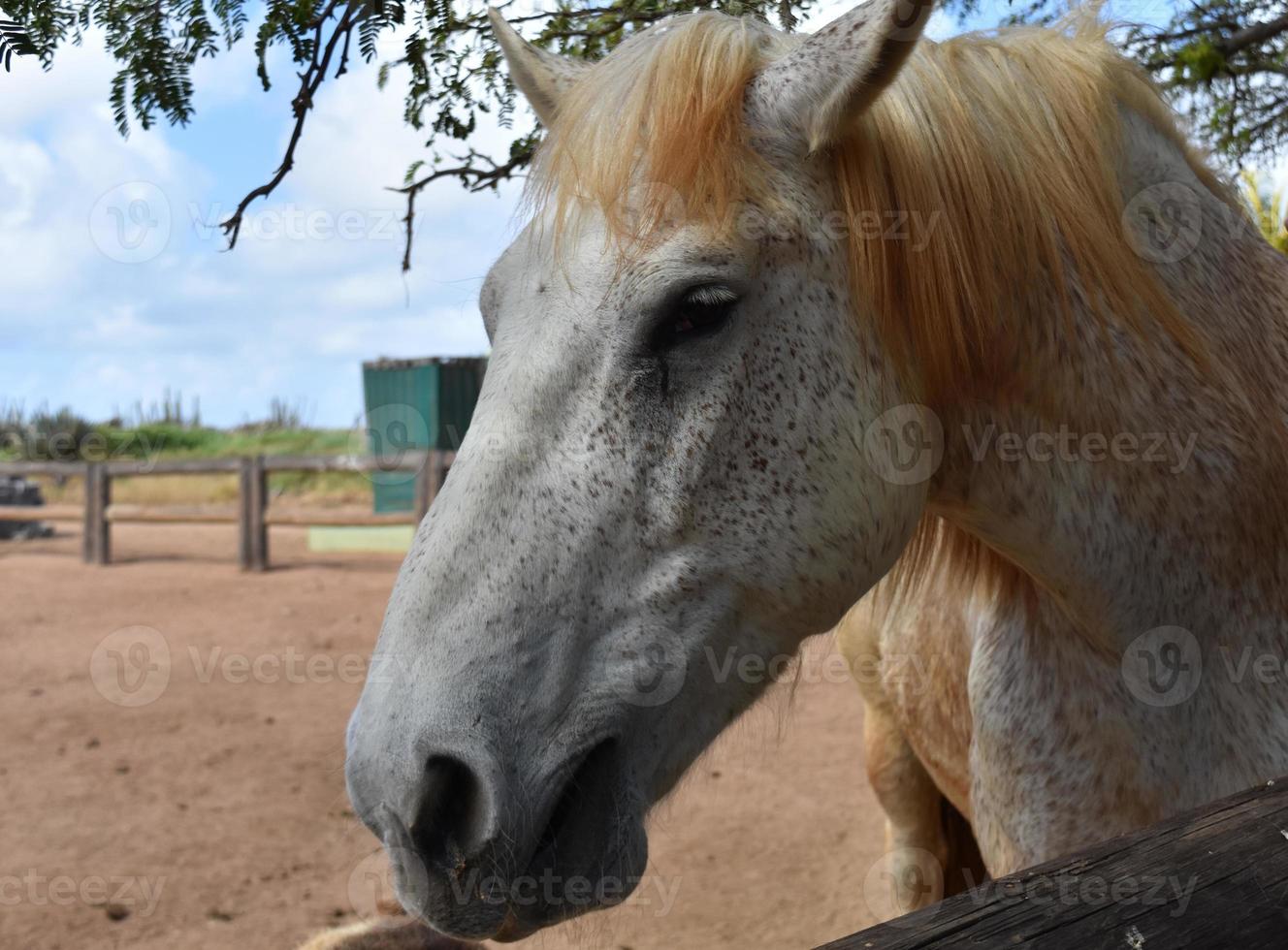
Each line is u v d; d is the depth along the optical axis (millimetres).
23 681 5934
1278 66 2391
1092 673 1541
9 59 1320
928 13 1178
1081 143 1436
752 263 1234
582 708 1208
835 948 824
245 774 4457
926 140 1340
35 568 10445
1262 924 911
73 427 18859
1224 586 1450
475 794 1128
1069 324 1395
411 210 2023
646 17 1918
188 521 10523
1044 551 1461
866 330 1319
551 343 1245
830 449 1285
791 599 1307
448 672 1157
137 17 1484
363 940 2410
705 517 1252
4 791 4254
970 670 1768
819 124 1253
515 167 1992
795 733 4965
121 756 4676
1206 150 1735
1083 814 1548
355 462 9812
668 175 1213
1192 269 1537
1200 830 1046
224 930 3137
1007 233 1362
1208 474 1432
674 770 1301
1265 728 1422
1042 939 854
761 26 1438
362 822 1163
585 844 1218
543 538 1211
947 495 1481
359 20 1468
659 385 1236
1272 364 1572
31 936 3078
